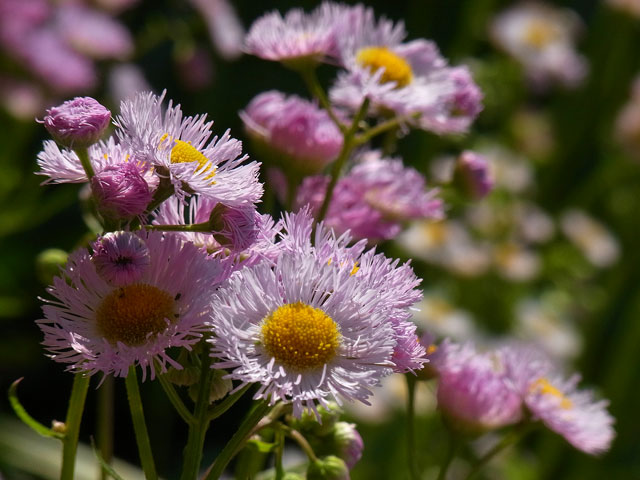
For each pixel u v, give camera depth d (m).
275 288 0.29
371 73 0.35
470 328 0.81
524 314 0.87
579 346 0.87
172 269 0.30
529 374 0.35
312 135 0.36
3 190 0.70
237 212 0.30
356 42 0.36
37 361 0.81
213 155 0.30
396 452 0.65
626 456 0.81
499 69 0.86
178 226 0.30
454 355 0.35
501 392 0.35
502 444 0.35
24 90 0.72
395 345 0.29
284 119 0.36
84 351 0.29
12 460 0.64
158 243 0.30
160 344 0.29
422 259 0.84
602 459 0.80
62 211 0.83
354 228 0.36
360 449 0.33
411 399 0.35
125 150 0.30
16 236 0.80
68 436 0.32
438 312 0.80
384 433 0.67
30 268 0.78
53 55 0.72
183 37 0.80
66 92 0.74
